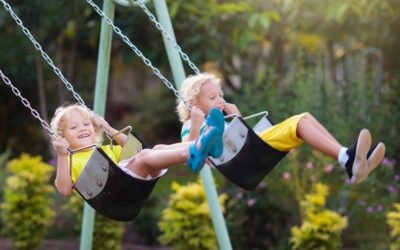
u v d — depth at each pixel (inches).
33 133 836.6
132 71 1101.7
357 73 610.5
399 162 556.7
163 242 487.8
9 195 530.6
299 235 473.1
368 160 282.2
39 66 716.7
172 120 1018.1
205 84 313.0
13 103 826.8
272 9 692.1
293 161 536.4
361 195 562.9
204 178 398.9
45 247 565.9
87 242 437.7
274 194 574.2
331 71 715.4
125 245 584.4
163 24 390.3
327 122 572.4
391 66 695.1
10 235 547.5
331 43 736.3
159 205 607.2
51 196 628.7
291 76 641.0
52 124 316.5
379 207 531.5
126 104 1093.8
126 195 295.0
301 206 522.0
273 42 742.5
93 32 632.4
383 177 542.3
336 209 564.7
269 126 310.2
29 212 528.7
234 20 609.6
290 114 574.6
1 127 832.3
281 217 553.0
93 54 844.0
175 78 388.8
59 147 295.9
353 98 591.2
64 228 611.5
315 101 580.4
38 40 687.7
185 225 478.0
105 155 287.3
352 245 558.9
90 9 621.3
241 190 554.3
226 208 557.0
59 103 786.8
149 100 1033.5
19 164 539.2
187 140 294.0
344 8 573.3
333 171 565.6
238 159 298.5
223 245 399.2
